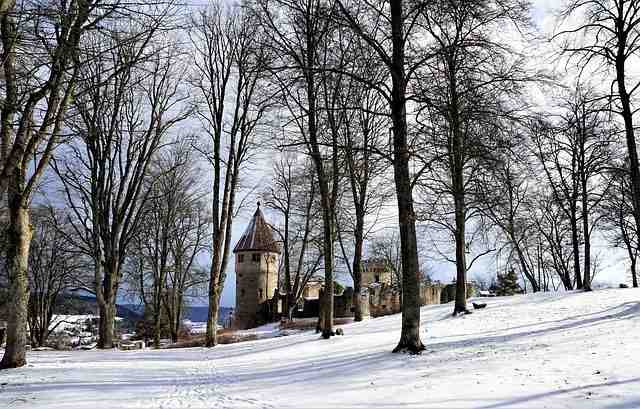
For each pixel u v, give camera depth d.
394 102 15.26
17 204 15.81
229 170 28.89
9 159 14.06
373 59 16.75
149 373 15.23
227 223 28.94
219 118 29.00
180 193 40.12
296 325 39.06
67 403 10.10
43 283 46.41
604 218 40.12
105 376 14.10
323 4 20.48
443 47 15.00
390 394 9.79
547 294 31.52
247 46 27.69
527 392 8.99
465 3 14.96
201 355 21.69
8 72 12.47
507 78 15.04
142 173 29.67
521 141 15.46
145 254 41.00
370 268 64.31
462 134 16.39
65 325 60.22
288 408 9.32
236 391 11.63
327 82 21.55
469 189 22.17
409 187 15.16
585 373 10.01
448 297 46.69
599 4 18.56
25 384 12.34
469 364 12.02
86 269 42.19
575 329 16.28
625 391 8.50
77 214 29.11
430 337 18.47
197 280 44.97
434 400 9.02
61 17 11.35
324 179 22.72
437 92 15.66
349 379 11.71
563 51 18.86
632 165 18.88
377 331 23.12
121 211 29.27
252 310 59.69
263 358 18.20
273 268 61.97
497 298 32.28
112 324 29.11
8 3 11.02
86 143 27.95
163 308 50.81
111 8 11.74
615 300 23.72
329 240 22.56
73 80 13.85
